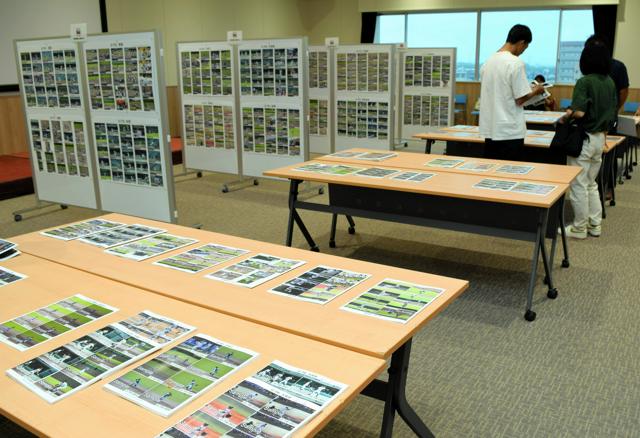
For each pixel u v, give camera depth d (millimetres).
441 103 8695
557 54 11203
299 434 1168
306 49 5766
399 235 4938
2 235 5102
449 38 12125
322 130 8094
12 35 7363
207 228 5211
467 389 2613
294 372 1396
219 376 1380
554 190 3213
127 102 4805
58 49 5129
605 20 10352
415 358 2891
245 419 1212
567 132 4340
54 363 1449
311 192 6582
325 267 2141
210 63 6562
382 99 7199
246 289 1921
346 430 2322
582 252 4441
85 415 1234
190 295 1877
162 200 4871
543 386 2631
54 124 5410
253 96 6285
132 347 1527
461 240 4781
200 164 7105
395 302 1796
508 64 4188
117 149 5027
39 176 5758
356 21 12789
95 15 8383
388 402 1813
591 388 2609
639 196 6270
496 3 11156
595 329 3180
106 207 5312
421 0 11844
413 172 3805
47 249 2383
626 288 3742
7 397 1308
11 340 1578
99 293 1914
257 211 5812
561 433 2293
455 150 6055
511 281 3875
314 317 1693
